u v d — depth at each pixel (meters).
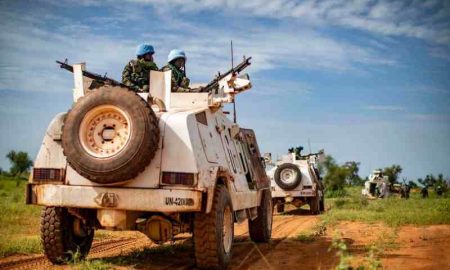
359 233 12.34
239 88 8.64
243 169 9.52
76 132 6.57
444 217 15.11
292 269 7.34
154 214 6.98
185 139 6.75
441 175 42.28
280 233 13.30
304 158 23.81
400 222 14.70
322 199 23.70
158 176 6.66
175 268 7.38
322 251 9.27
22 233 12.04
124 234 12.31
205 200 6.67
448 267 7.28
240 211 8.96
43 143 7.05
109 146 6.61
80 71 7.75
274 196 22.22
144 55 8.90
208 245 6.78
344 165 58.81
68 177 6.89
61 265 7.41
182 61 9.37
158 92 7.75
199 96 7.79
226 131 8.91
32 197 7.01
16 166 68.69
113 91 6.59
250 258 8.44
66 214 7.33
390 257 8.21
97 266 7.01
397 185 38.53
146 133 6.43
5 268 7.26
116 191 6.67
